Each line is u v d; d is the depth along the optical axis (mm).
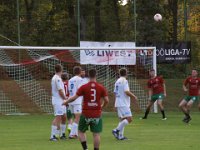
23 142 38625
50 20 99562
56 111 39469
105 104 31406
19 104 74062
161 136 42750
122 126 39844
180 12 116188
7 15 100812
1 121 58312
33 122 56969
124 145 36594
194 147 35531
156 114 68938
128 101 40156
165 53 80688
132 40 92500
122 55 75375
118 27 97312
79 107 40406
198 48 103875
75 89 40438
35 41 95750
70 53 82688
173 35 103000
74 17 99312
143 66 79375
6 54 83000
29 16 99812
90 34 97562
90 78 31109
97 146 30734
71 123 42500
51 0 105062
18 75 81812
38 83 80375
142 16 99938
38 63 83062
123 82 39781
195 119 61312
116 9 102750
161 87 60344
